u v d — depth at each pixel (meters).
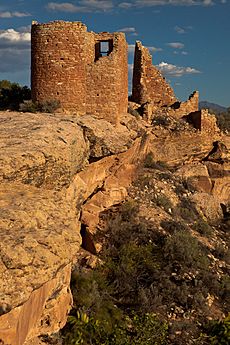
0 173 11.01
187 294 19.38
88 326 13.28
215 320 17.02
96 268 19.39
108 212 22.67
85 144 16.56
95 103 23.73
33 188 11.73
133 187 25.98
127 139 21.45
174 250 21.41
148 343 12.45
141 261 20.31
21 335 9.24
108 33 24.83
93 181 21.33
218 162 32.31
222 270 22.48
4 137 13.26
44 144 13.00
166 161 30.70
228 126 34.28
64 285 12.43
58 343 11.80
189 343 16.70
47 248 9.45
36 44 23.30
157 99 33.94
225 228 28.94
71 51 23.05
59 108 23.14
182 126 31.48
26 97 29.53
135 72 33.72
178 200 27.81
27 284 8.65
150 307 18.12
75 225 11.11
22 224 9.66
